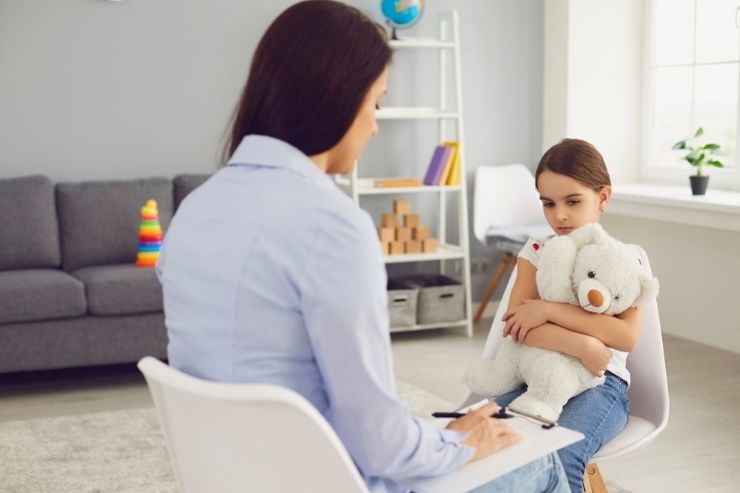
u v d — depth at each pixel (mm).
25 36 4543
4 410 3762
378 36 1264
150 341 4062
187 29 4781
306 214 1179
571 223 1948
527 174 5254
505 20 5309
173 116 4809
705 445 3242
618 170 5305
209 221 1251
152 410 3701
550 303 1837
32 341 3904
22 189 4395
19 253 4336
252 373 1195
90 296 3963
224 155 1381
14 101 4559
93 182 4570
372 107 1285
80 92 4656
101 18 4645
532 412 1743
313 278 1154
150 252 4367
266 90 1248
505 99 5363
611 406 1808
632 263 1786
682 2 4965
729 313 4508
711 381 4004
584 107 5219
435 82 5211
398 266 5258
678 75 5027
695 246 4672
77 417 3611
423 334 4988
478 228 5066
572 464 1667
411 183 4902
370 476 1281
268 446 1171
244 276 1190
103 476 3010
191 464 1307
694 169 4895
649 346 1910
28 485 2939
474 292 5406
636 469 3031
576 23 5145
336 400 1179
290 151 1243
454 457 1291
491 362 1943
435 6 5184
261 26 4887
